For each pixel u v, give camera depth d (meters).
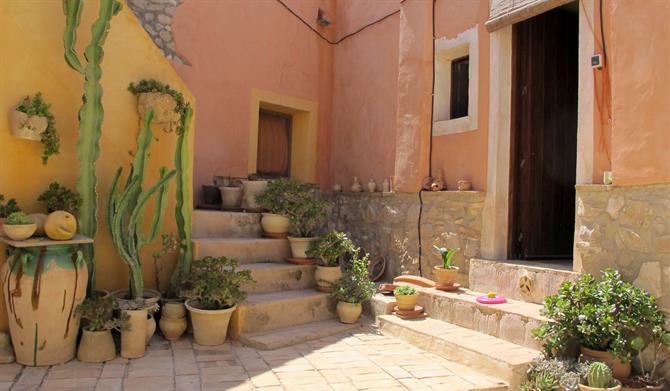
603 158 4.15
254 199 6.18
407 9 6.31
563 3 4.48
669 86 3.56
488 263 5.04
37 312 3.62
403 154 6.25
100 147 4.56
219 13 6.79
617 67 3.93
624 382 3.45
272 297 4.95
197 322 4.35
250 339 4.40
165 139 5.04
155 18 6.27
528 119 5.46
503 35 5.25
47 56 4.21
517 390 3.60
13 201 3.92
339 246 5.32
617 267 3.92
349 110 7.65
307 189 7.43
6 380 3.40
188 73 6.49
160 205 4.54
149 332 4.16
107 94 4.60
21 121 3.90
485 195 5.25
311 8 7.82
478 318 4.49
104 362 3.84
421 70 6.05
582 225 4.19
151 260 4.86
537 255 5.45
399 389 3.47
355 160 7.46
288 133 7.95
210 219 5.59
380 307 5.22
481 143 5.35
